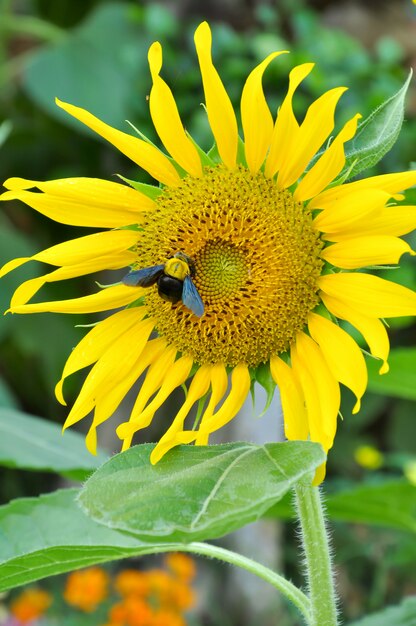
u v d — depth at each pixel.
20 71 2.40
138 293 1.13
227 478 1.02
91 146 2.40
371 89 2.04
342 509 1.38
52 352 2.26
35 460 1.26
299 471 1.01
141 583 2.05
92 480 1.04
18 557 1.10
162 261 1.12
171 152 1.12
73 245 1.12
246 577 2.21
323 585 1.10
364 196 1.07
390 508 1.35
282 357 1.12
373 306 1.08
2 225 2.26
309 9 2.46
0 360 2.60
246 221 1.11
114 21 2.23
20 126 2.46
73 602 2.10
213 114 1.10
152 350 1.13
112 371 1.12
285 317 1.11
